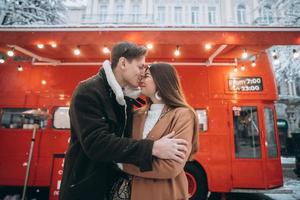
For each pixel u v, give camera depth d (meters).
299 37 4.42
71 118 1.51
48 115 4.86
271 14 13.11
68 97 5.54
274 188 5.07
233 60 5.65
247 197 6.41
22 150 5.29
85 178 1.41
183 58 5.65
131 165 1.46
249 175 5.04
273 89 5.47
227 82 5.49
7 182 5.16
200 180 5.05
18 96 5.59
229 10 24.34
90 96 1.43
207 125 5.30
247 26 4.45
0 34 4.61
